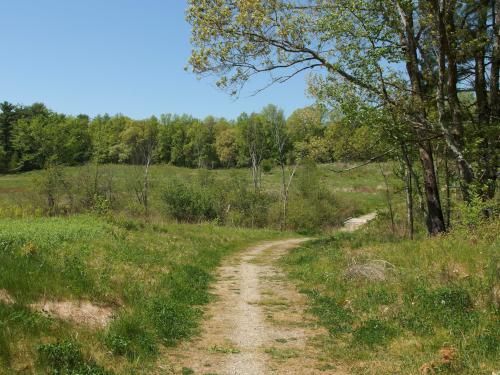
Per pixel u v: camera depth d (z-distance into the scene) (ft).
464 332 26.18
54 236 46.44
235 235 104.68
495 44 57.98
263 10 60.49
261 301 40.93
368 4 56.08
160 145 345.92
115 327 26.55
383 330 28.89
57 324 24.11
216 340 29.45
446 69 61.36
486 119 59.52
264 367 24.67
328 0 59.47
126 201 160.45
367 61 54.65
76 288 29.48
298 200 177.68
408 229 86.22
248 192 178.91
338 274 44.80
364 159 73.20
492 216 48.73
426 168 62.75
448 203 73.51
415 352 25.23
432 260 39.04
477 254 36.17
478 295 29.63
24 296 25.48
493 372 20.74
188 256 60.75
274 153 229.45
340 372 24.03
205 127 357.82
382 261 42.70
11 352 19.85
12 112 293.43
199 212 145.28
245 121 281.74
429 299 30.60
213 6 60.70
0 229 47.98
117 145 279.69
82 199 150.20
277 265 64.39
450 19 58.54
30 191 146.92
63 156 168.96
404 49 59.98
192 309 36.35
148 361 24.31
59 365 20.40
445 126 53.47
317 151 76.23
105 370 21.56
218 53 61.21
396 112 56.18
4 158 276.62
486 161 54.60
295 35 60.44
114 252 47.24
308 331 31.63
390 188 149.28
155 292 37.32
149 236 68.08
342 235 98.43
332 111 60.44
